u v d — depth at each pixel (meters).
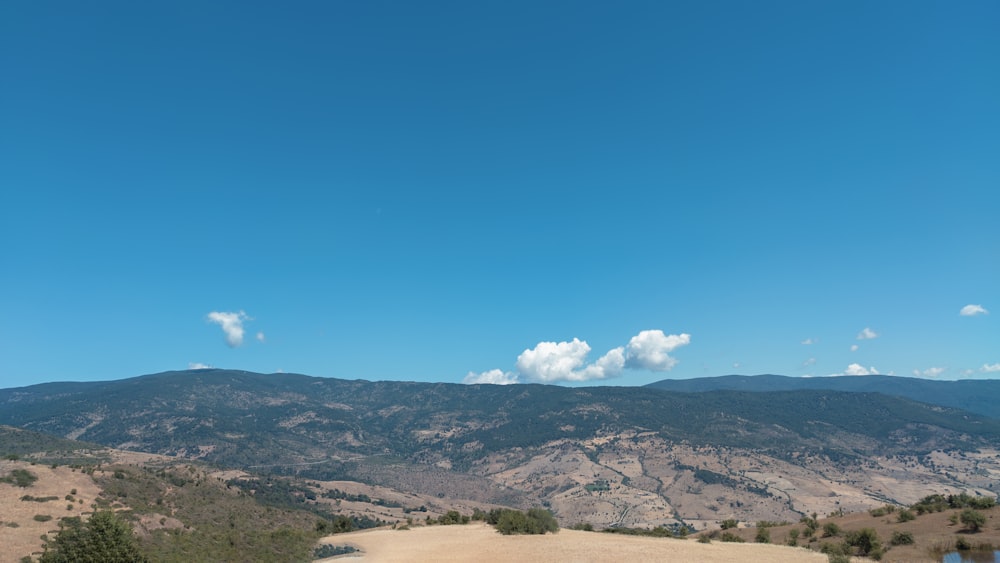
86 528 55.75
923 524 67.00
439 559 58.81
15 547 49.06
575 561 54.06
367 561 59.22
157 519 68.62
